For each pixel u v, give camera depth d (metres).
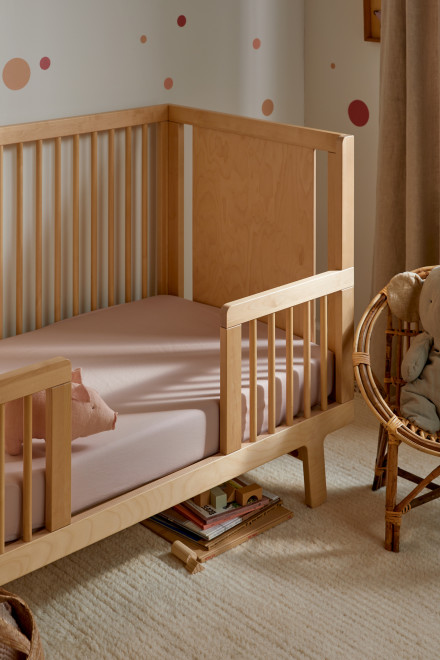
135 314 2.56
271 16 2.90
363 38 2.87
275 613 1.93
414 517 2.28
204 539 2.13
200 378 2.18
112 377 2.16
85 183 2.55
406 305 2.26
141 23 2.57
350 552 2.14
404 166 2.69
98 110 2.53
